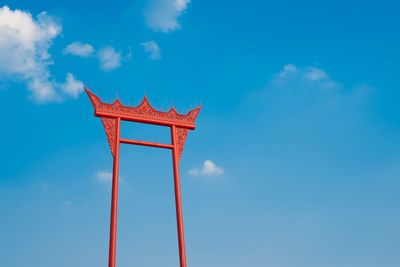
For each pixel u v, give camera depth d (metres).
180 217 15.48
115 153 15.43
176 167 16.27
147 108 16.70
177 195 15.80
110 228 14.21
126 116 16.14
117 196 14.73
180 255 14.98
